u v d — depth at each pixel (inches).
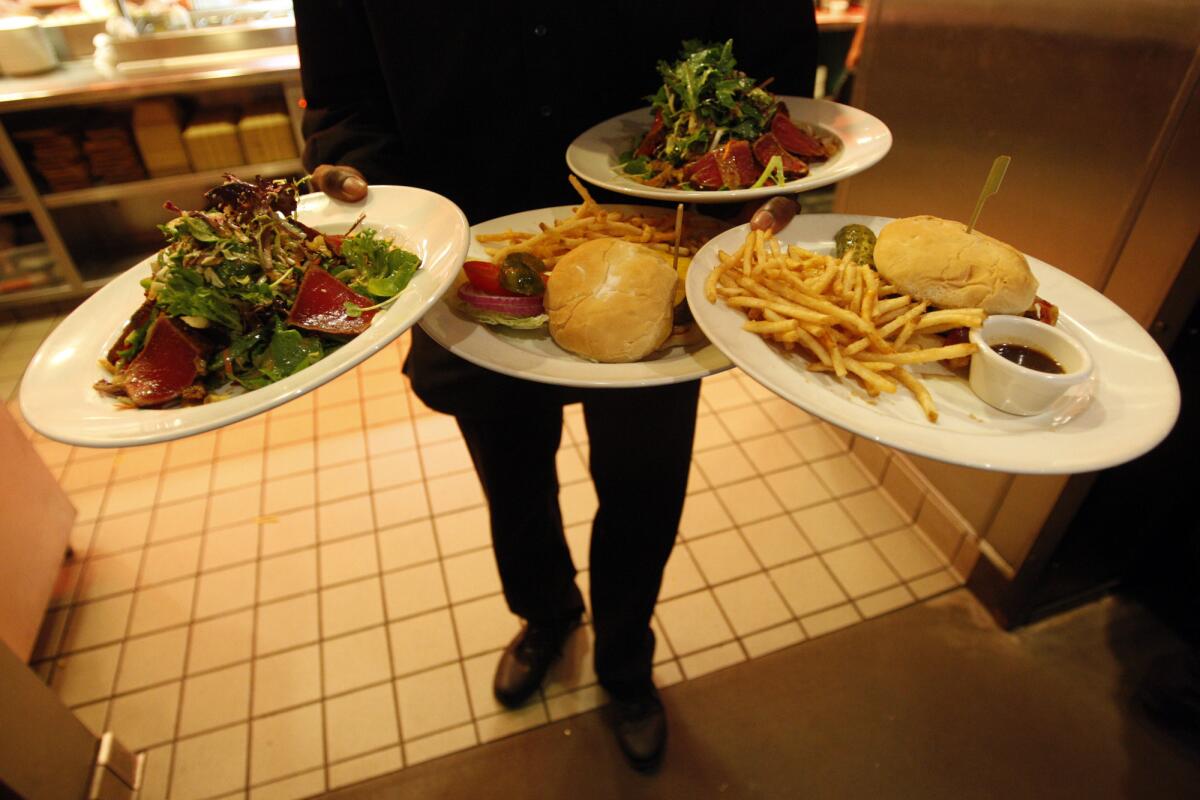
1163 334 57.5
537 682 74.5
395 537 92.8
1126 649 77.7
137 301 42.9
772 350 40.0
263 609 84.6
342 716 74.4
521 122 52.0
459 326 43.8
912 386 38.0
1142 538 76.5
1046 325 38.9
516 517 61.8
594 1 48.6
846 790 67.8
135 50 126.3
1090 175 59.2
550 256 47.9
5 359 130.4
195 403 37.6
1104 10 53.8
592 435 52.7
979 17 64.6
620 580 60.1
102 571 89.2
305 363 38.2
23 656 73.6
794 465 101.2
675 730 72.6
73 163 129.8
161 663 79.3
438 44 47.5
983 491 79.7
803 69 57.7
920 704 73.9
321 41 49.3
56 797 60.1
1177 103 51.0
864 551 89.3
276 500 98.7
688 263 47.3
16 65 124.5
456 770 70.1
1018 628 80.1
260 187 42.6
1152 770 68.2
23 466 81.4
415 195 46.9
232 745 72.2
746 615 82.5
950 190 74.2
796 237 48.3
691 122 51.9
